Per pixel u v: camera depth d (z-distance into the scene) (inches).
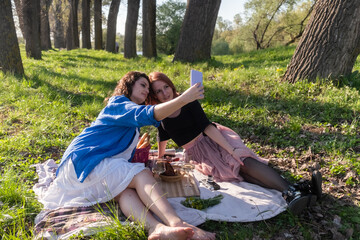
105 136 111.0
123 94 116.6
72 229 97.7
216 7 437.1
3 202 114.0
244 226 104.1
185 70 387.9
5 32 311.3
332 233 100.5
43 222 101.0
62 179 111.2
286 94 236.2
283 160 157.4
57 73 385.1
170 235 86.4
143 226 94.6
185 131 134.8
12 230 101.0
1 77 303.1
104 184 104.2
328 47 233.0
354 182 131.4
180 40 454.0
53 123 204.7
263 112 216.8
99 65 534.9
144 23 645.3
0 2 305.1
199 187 123.3
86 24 1078.4
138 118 99.2
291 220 106.0
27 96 258.1
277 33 1274.6
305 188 109.7
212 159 132.8
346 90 220.8
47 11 940.0
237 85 276.8
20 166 146.3
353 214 110.0
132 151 117.4
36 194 120.0
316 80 237.0
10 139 172.2
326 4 234.4
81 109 238.1
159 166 125.3
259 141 184.9
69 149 110.6
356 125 182.1
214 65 422.3
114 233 94.5
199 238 91.3
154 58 601.6
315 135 180.2
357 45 232.7
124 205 99.7
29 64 462.0
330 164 149.0
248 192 118.4
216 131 129.6
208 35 444.5
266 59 553.0
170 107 95.0
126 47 710.5
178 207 108.6
